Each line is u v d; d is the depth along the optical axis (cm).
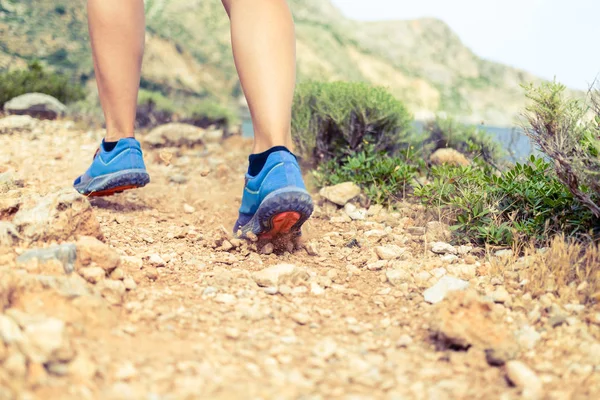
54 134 652
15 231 197
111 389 120
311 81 529
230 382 131
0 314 132
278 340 161
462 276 225
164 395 121
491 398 132
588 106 250
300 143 477
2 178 365
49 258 176
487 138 499
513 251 245
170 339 154
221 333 163
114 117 309
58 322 130
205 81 10038
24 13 6950
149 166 505
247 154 598
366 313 191
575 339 163
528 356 155
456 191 310
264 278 210
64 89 1187
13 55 5859
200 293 197
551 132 245
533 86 251
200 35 11888
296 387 132
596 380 140
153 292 192
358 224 322
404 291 212
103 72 297
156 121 931
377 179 373
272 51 235
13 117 690
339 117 454
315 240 289
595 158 220
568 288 194
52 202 212
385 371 145
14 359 114
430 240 281
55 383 116
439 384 137
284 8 247
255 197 239
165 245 260
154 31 10200
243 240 255
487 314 165
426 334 170
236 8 244
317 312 189
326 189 365
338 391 132
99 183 312
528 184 279
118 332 151
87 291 162
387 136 472
